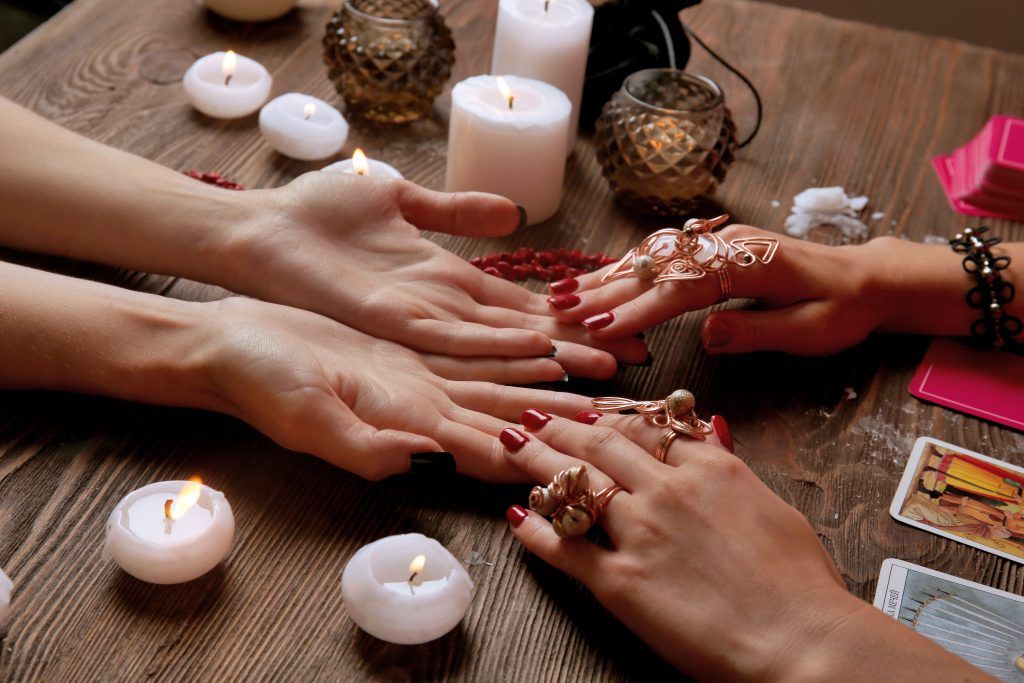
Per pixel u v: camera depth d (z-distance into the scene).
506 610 0.65
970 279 0.80
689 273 0.76
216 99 0.90
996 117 0.94
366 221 0.77
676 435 0.68
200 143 0.88
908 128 0.98
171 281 0.78
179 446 0.70
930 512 0.71
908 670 0.60
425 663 0.62
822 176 0.93
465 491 0.70
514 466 0.69
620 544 0.64
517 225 0.80
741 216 0.88
